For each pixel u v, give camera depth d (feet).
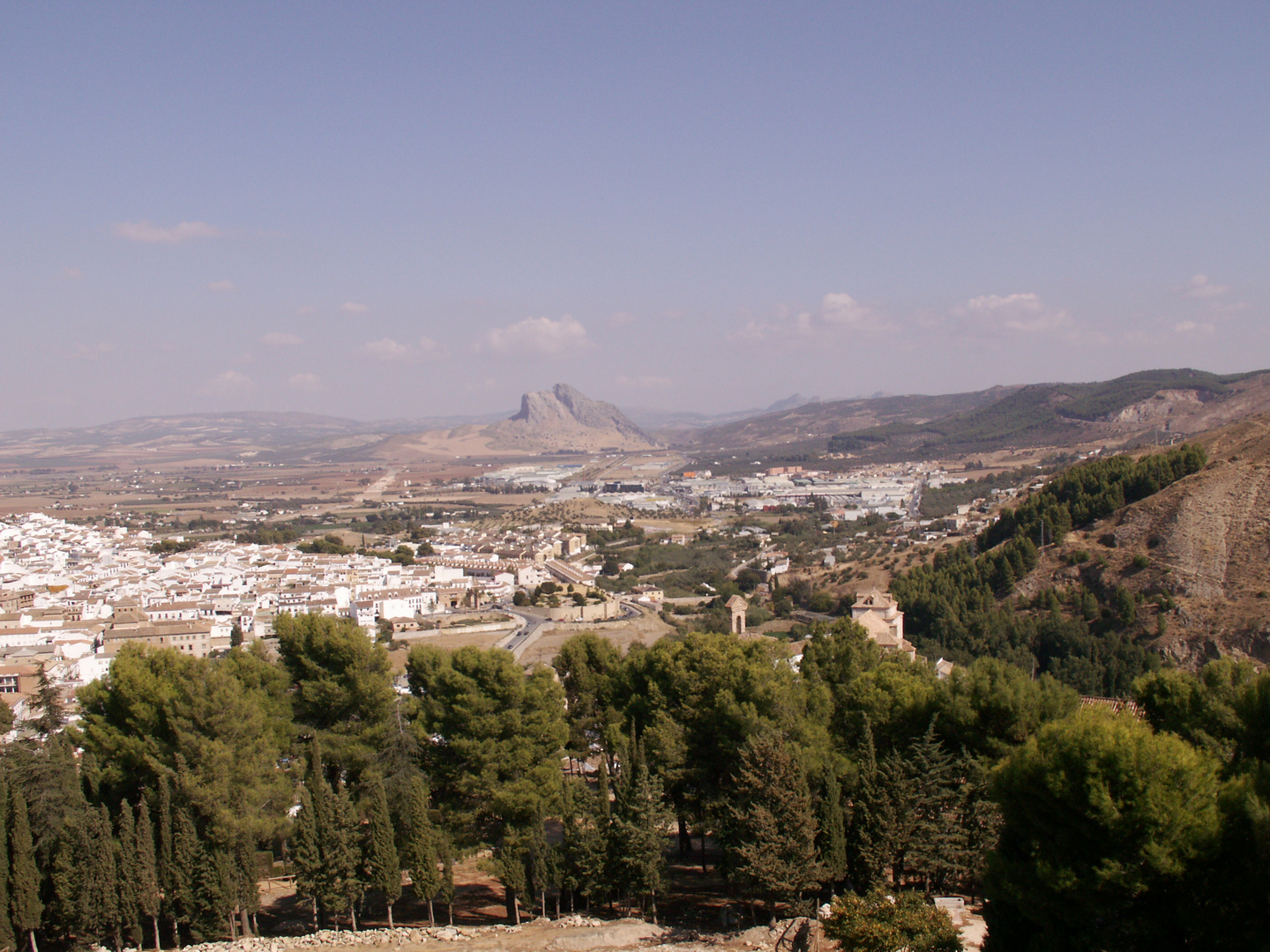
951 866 226.38
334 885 246.06
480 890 301.02
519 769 276.21
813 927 209.87
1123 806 163.32
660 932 229.66
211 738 272.10
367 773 273.54
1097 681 604.90
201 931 248.93
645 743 280.10
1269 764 175.73
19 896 238.27
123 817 248.32
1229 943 156.25
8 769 256.73
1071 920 167.22
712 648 294.66
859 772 241.76
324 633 310.86
